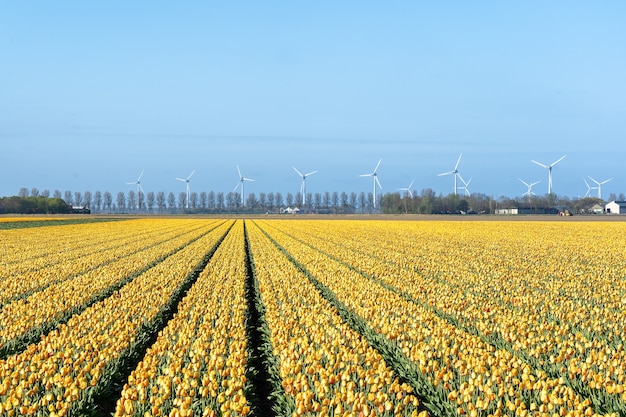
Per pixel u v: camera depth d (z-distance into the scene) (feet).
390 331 54.70
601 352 46.14
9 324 60.39
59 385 40.86
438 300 74.64
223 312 65.46
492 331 57.57
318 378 43.57
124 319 60.80
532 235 221.66
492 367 42.16
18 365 43.93
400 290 86.28
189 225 319.27
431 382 43.19
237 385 40.65
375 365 45.03
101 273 102.58
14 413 37.88
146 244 174.09
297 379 40.63
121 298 74.84
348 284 86.89
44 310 65.77
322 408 35.65
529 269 112.37
